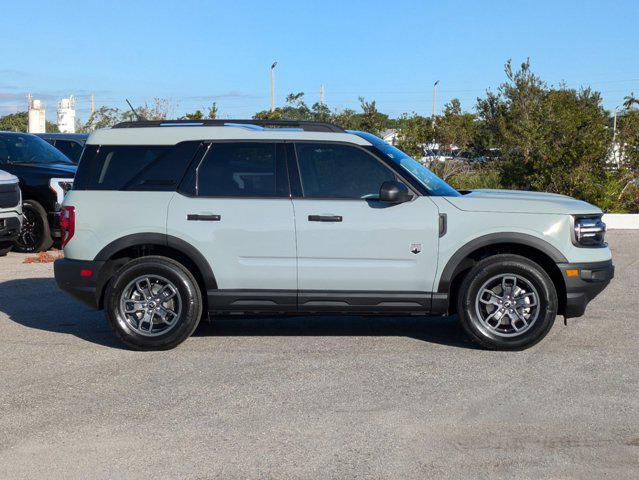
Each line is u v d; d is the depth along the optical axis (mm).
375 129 25172
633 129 18062
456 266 6887
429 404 5527
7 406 5566
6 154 13906
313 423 5164
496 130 23375
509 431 4992
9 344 7320
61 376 6289
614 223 16516
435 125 21453
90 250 7043
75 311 8773
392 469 4414
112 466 4500
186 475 4363
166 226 6973
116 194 7059
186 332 6973
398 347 7145
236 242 6938
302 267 6926
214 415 5340
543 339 7406
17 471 4434
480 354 6871
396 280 6910
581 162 16859
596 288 6918
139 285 7020
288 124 7207
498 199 6965
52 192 13133
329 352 6973
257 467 4461
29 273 11211
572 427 5055
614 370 6363
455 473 4348
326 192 6977
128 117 34188
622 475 4309
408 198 6840
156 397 5734
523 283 6879
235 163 7062
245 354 6918
